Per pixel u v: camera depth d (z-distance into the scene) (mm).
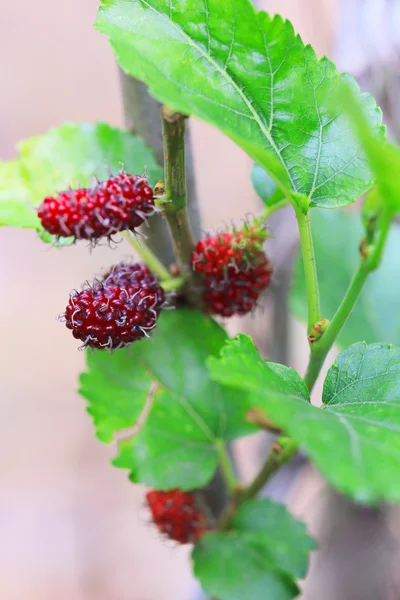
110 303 276
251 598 315
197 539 325
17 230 878
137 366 323
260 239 302
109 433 319
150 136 325
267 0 486
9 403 785
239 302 310
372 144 215
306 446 220
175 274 311
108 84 896
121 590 689
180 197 273
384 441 226
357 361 266
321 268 381
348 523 427
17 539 715
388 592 416
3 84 878
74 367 816
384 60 375
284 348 431
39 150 324
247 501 325
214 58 265
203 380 323
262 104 271
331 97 261
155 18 263
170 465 317
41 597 678
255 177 309
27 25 894
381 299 381
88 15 896
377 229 264
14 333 817
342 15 392
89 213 264
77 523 734
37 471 764
